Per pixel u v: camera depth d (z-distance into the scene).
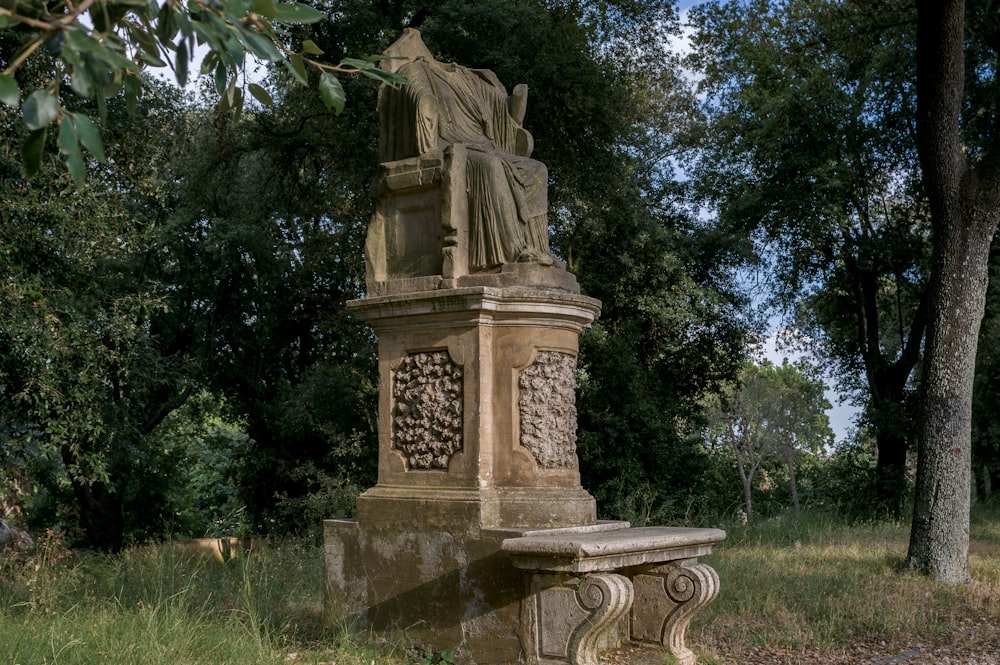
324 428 17.38
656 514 16.22
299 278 19.97
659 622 6.66
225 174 19.12
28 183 9.54
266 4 3.10
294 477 18.31
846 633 7.99
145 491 24.19
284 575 9.43
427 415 6.75
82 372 10.13
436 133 7.17
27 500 11.34
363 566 6.81
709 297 21.53
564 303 6.72
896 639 7.89
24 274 9.82
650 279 20.80
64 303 10.25
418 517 6.58
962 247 11.69
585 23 19.02
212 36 2.94
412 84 7.21
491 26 15.96
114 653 5.55
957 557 11.16
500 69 16.14
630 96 19.44
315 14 3.20
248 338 20.80
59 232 9.95
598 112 17.14
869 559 12.12
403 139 7.29
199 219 19.59
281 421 19.53
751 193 20.58
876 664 7.02
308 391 18.22
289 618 7.32
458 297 6.55
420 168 7.02
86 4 2.79
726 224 21.56
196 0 3.00
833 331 23.80
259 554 11.53
